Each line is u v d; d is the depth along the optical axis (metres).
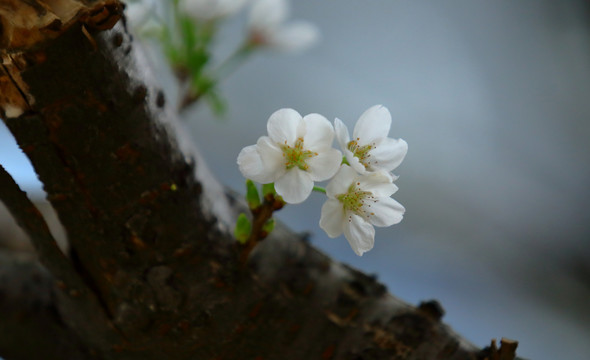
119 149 0.39
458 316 0.97
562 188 1.11
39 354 0.46
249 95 1.11
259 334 0.42
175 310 0.41
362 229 0.39
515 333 0.96
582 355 0.93
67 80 0.37
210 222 0.41
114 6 0.37
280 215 0.99
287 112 0.38
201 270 0.41
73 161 0.39
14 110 0.38
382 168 0.39
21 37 0.37
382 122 0.39
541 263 1.05
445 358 0.42
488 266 1.04
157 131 0.40
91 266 0.41
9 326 0.46
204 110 1.05
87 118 0.38
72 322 0.44
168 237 0.41
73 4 0.36
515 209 1.09
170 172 0.40
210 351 0.42
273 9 0.57
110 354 0.43
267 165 0.38
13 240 0.54
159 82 0.40
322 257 0.44
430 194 1.08
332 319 0.42
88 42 0.37
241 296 0.41
